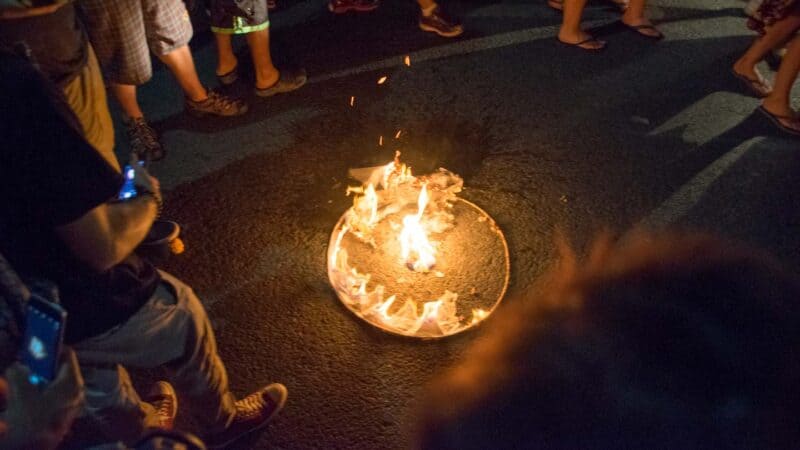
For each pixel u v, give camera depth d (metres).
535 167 3.87
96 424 2.05
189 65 3.79
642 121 4.18
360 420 2.76
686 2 5.26
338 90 4.37
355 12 5.08
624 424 2.82
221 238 3.42
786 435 2.80
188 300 1.95
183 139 3.98
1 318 1.55
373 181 3.68
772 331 3.12
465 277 3.26
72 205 1.45
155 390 2.69
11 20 2.29
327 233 3.46
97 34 3.12
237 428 2.58
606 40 4.84
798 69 3.91
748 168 3.87
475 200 3.66
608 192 3.73
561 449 2.73
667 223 3.57
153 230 2.08
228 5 3.78
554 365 2.96
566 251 3.42
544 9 5.15
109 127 2.93
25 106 1.37
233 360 2.94
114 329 1.73
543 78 4.50
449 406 2.81
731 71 4.55
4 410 1.59
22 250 1.51
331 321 3.08
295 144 3.97
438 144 4.00
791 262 3.40
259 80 4.25
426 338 3.00
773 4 3.94
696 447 2.77
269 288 3.21
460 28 4.84
